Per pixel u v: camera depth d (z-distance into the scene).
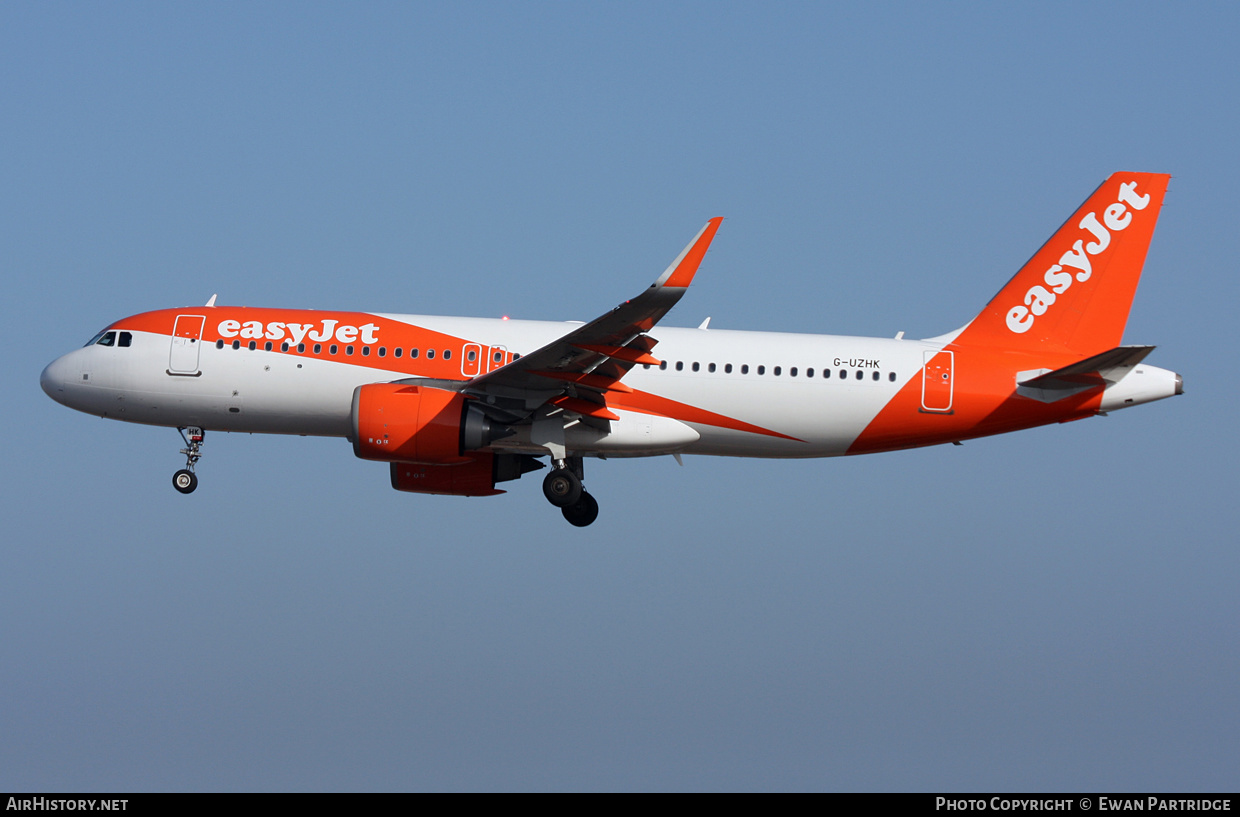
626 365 114.50
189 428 128.12
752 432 123.88
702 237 102.44
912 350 124.88
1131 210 126.69
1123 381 122.62
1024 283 126.81
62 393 125.69
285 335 123.62
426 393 118.44
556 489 122.88
